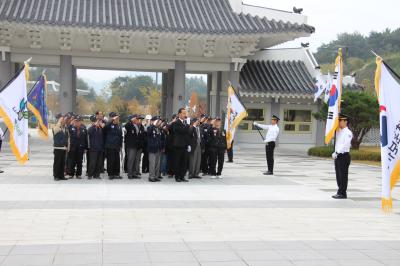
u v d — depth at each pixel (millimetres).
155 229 8008
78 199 10742
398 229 8562
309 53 31141
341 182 12016
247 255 6582
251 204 10789
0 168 16250
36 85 13836
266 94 28219
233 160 21969
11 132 11906
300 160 23078
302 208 10492
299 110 30000
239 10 26812
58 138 13555
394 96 9320
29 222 8320
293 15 26609
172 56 26484
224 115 28359
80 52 25609
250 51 27047
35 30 23750
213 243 7176
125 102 78000
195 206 10328
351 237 7828
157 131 14141
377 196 12531
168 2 26812
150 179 14141
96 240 7168
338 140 12094
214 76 30141
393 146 9289
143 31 23562
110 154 14188
